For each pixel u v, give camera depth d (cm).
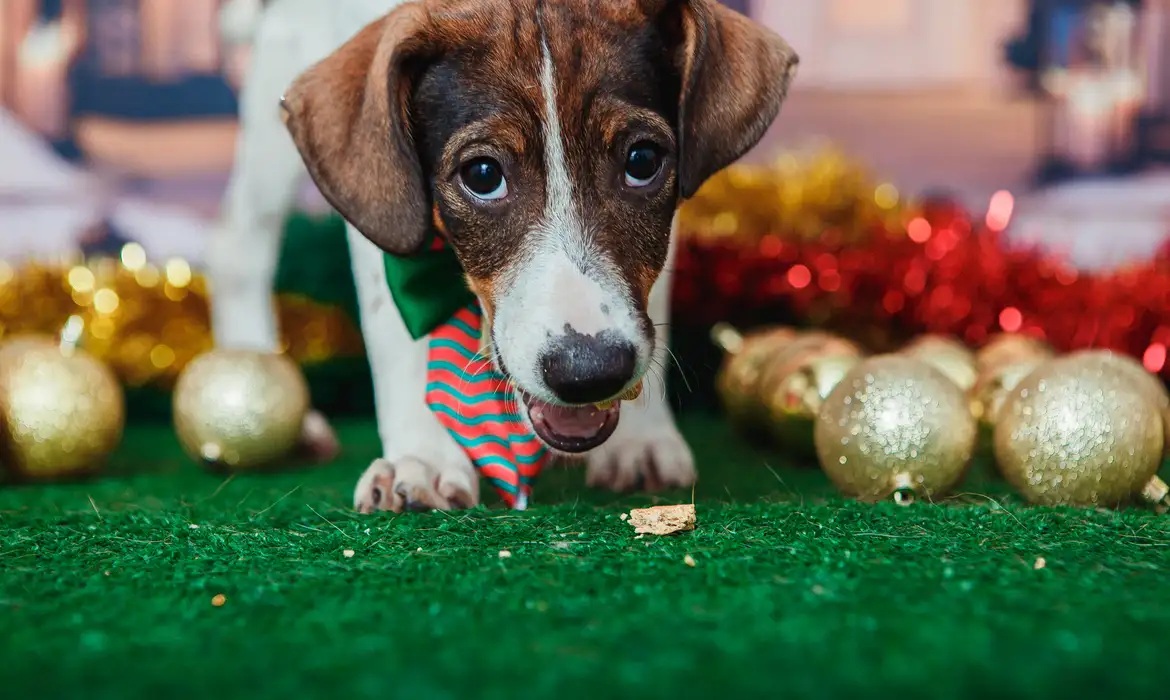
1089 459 54
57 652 38
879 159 139
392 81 53
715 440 83
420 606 41
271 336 84
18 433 66
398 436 59
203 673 36
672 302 98
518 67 53
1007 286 96
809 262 98
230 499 63
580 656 36
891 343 98
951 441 56
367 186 53
